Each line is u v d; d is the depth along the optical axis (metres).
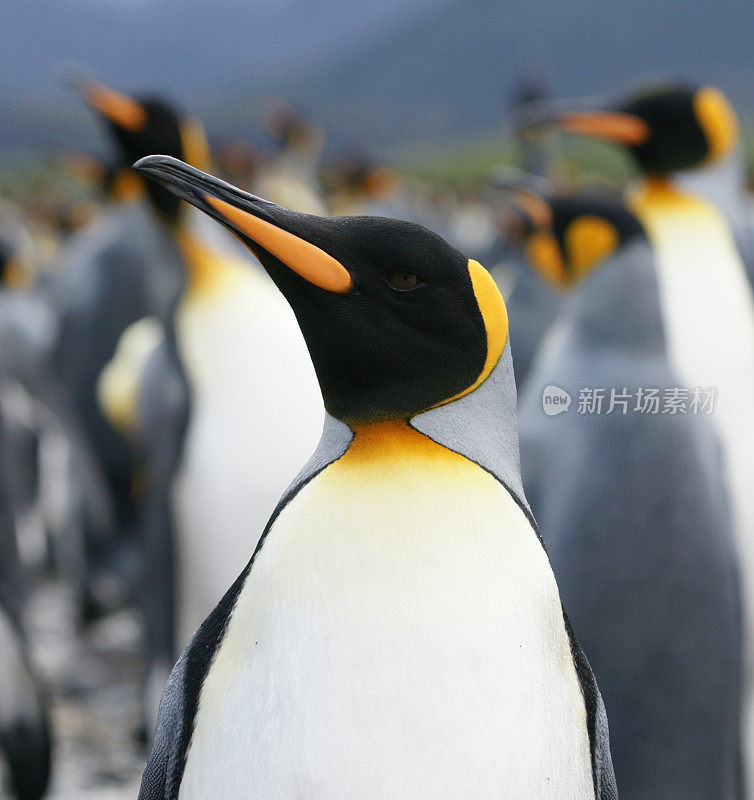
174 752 2.67
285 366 6.59
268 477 6.49
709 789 5.68
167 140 7.32
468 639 2.53
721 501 5.67
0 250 15.83
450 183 64.50
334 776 2.46
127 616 11.51
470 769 2.46
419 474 2.72
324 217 2.81
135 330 11.65
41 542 12.90
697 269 6.59
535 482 5.62
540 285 9.35
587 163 61.78
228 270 6.84
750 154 47.22
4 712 6.76
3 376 8.80
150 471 7.00
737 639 5.72
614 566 5.46
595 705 2.77
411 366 2.77
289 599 2.60
